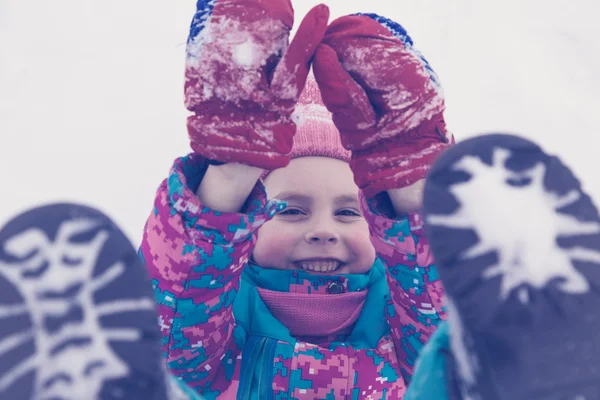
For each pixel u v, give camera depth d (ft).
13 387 1.59
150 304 1.73
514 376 1.66
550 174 1.81
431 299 3.11
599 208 1.82
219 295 2.96
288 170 3.67
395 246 3.05
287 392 3.27
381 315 3.60
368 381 3.34
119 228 1.80
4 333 1.63
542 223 1.74
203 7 2.73
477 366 1.72
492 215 1.74
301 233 3.59
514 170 1.81
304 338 3.59
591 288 1.71
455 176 1.80
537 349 1.66
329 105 2.91
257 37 2.64
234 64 2.64
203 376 3.26
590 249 1.74
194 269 2.81
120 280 1.72
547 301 1.69
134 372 1.65
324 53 2.83
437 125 2.94
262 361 3.34
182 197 2.75
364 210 3.09
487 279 1.70
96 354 1.64
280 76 2.66
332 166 3.70
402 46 2.91
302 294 3.54
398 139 2.91
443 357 1.95
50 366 1.62
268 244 3.60
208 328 3.02
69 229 1.75
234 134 2.68
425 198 1.79
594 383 1.65
